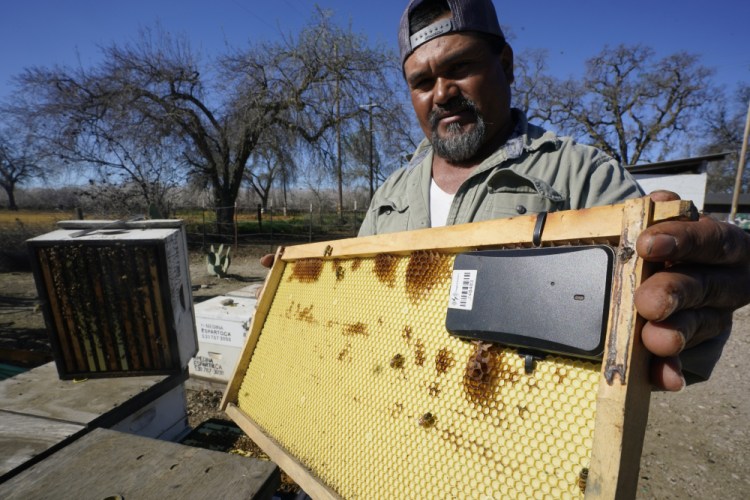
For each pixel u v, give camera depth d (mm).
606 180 1086
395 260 956
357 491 846
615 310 537
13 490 897
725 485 2582
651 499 2471
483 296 688
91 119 12719
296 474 974
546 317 599
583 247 581
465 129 1241
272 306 1412
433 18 1229
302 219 19297
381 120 14203
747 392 3773
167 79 12758
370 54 13781
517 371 663
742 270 591
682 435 3131
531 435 623
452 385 744
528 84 23219
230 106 13344
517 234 696
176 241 1724
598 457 519
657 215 538
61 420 1330
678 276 506
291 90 13250
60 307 1601
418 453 759
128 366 1699
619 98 22328
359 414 905
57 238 1569
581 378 594
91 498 864
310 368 1102
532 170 1172
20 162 18609
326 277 1181
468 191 1251
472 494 664
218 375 3387
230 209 14328
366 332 964
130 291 1631
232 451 1805
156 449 1028
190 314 1850
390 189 1675
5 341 4734
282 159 13938
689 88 20844
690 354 680
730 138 26266
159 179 13156
